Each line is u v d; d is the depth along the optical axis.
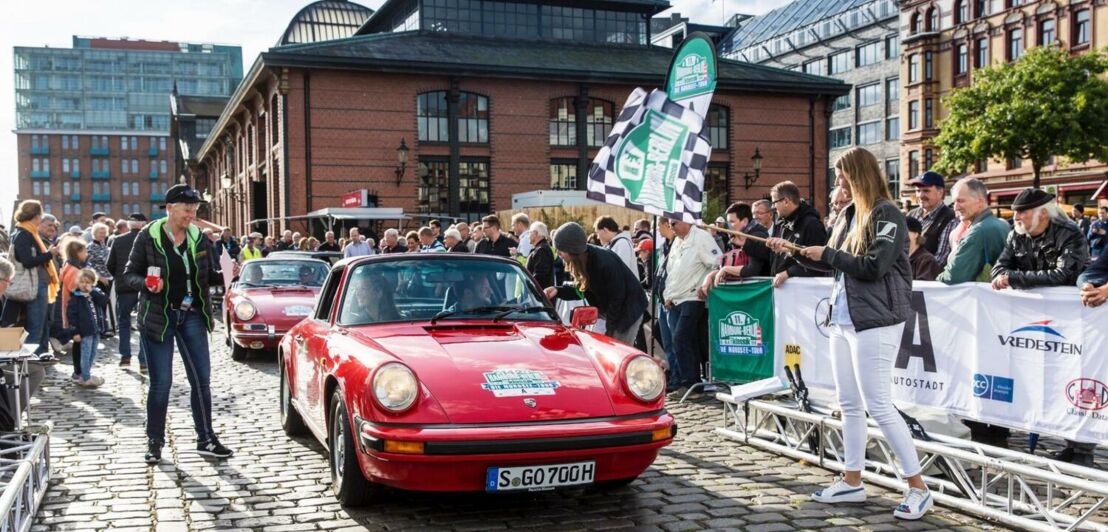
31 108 160.88
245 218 39.00
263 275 12.97
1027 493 4.61
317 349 5.61
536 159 32.66
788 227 7.44
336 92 29.81
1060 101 37.44
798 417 6.00
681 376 8.75
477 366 4.74
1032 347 5.37
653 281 7.87
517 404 4.48
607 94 33.59
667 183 6.37
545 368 4.80
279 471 5.80
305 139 29.44
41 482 5.12
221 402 8.47
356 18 47.53
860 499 5.02
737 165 35.72
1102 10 45.06
